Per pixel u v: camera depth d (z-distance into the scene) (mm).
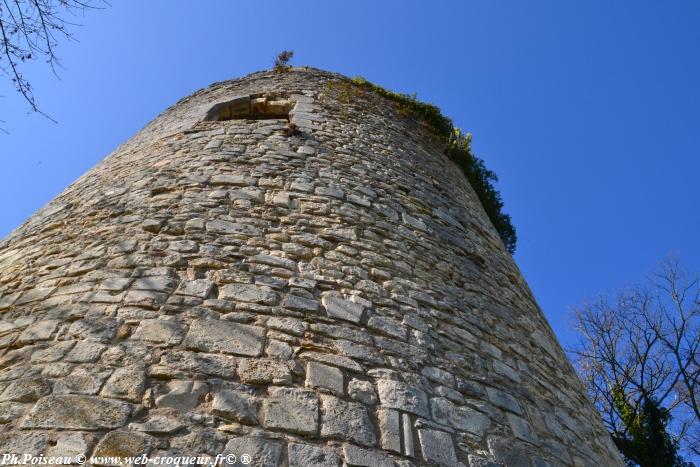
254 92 6738
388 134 6398
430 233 4668
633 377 10242
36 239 3924
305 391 2594
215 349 2672
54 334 2742
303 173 4570
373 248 3951
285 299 3111
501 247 5961
